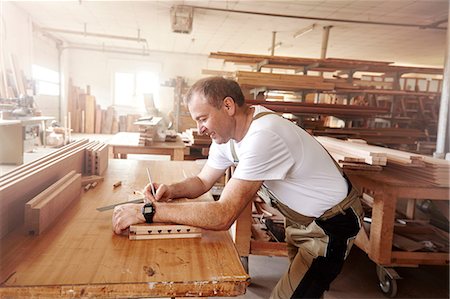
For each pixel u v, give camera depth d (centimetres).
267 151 104
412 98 623
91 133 984
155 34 835
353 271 244
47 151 505
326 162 119
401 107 617
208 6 596
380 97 628
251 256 262
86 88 1017
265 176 105
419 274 245
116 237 100
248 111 116
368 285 226
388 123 611
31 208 98
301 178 117
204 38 842
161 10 637
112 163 210
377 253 208
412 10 570
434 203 268
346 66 508
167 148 332
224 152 131
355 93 521
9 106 452
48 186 126
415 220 265
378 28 671
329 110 407
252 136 105
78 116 981
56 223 109
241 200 104
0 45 565
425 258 211
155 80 1059
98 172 173
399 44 802
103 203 130
